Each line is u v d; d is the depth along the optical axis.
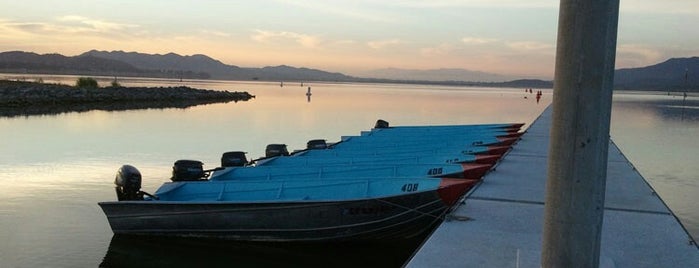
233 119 34.31
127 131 25.70
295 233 8.49
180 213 8.64
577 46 3.34
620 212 6.99
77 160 16.94
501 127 21.34
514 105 64.62
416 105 58.97
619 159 12.24
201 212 8.58
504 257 5.11
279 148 14.54
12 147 19.58
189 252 8.69
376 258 8.84
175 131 26.25
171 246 8.79
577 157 3.43
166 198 9.42
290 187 9.55
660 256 5.22
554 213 3.56
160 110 41.84
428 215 8.36
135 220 8.84
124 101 51.75
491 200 7.57
